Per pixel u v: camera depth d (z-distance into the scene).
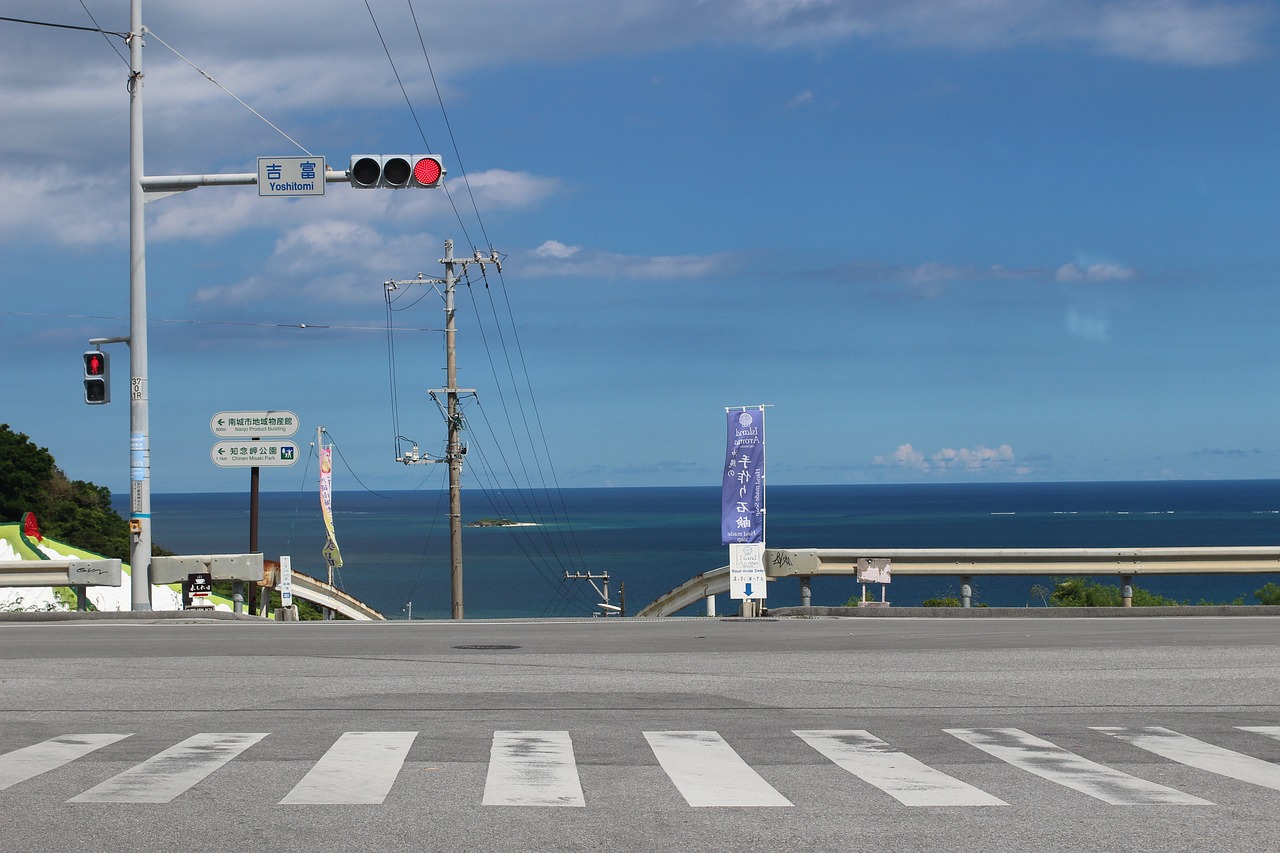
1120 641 16.33
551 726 10.21
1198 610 20.91
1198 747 9.46
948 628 18.47
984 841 6.68
